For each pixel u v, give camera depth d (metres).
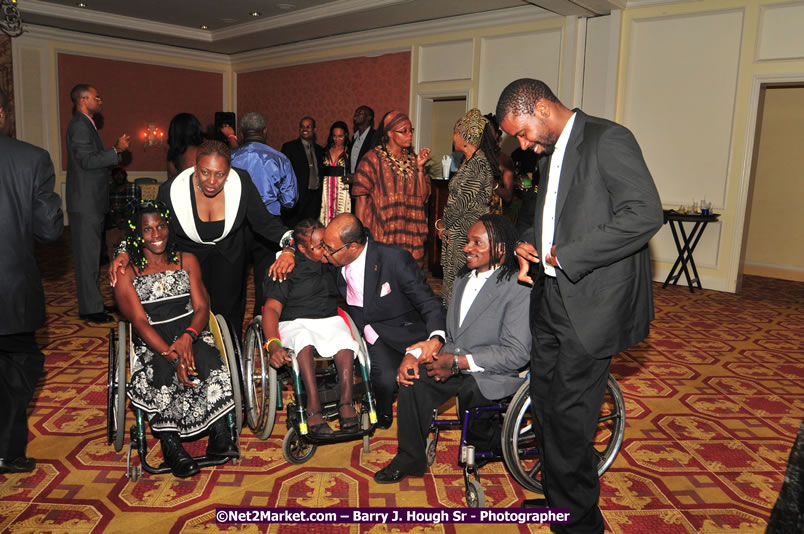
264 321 3.04
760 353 5.05
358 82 11.09
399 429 2.82
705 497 2.81
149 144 12.37
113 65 12.07
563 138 2.21
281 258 3.10
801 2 6.72
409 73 10.27
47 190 2.78
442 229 4.07
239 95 13.62
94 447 3.18
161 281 2.97
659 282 8.03
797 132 8.45
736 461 3.17
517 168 6.25
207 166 3.09
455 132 3.94
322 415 2.97
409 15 9.46
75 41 11.45
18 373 2.81
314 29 10.78
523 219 4.96
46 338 4.99
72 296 6.42
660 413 3.79
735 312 6.48
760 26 7.00
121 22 10.86
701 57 7.46
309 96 12.05
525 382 2.57
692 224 7.72
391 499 2.74
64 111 11.50
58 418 3.52
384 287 3.11
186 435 2.86
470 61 9.43
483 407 2.69
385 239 4.07
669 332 5.65
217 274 3.64
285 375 3.49
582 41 8.25
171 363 2.90
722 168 7.45
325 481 2.89
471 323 2.78
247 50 13.04
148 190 8.47
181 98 13.12
